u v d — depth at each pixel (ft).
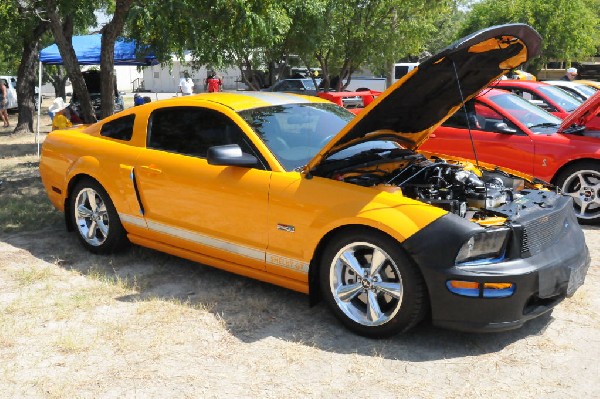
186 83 69.67
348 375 11.55
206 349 12.62
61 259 18.25
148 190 16.47
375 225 12.25
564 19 88.84
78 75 33.01
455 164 15.57
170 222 16.15
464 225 11.80
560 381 11.30
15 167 35.88
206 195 15.07
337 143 13.50
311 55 61.98
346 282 13.29
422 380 11.35
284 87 77.46
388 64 68.90
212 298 15.12
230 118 15.20
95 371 11.77
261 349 12.60
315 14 54.75
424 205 12.30
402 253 12.14
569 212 14.26
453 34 125.29
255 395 10.90
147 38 32.60
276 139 14.93
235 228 14.65
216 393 10.97
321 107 17.11
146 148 16.84
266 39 42.34
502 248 12.14
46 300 15.12
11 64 114.32
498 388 11.07
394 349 12.51
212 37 35.01
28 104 56.44
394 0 59.16
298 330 13.44
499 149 23.50
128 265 17.67
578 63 108.68
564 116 31.42
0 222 22.17
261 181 14.11
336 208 12.90
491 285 11.66
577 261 13.12
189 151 15.90
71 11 33.04
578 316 14.10
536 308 12.58
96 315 14.25
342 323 13.37
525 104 25.50
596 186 21.88
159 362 12.09
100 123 18.75
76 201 18.72
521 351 12.44
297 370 11.76
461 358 12.16
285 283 14.25
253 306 14.64
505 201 13.89
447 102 14.84
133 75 176.76
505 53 13.50
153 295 15.37
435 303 11.93
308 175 13.66
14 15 49.52
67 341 12.75
